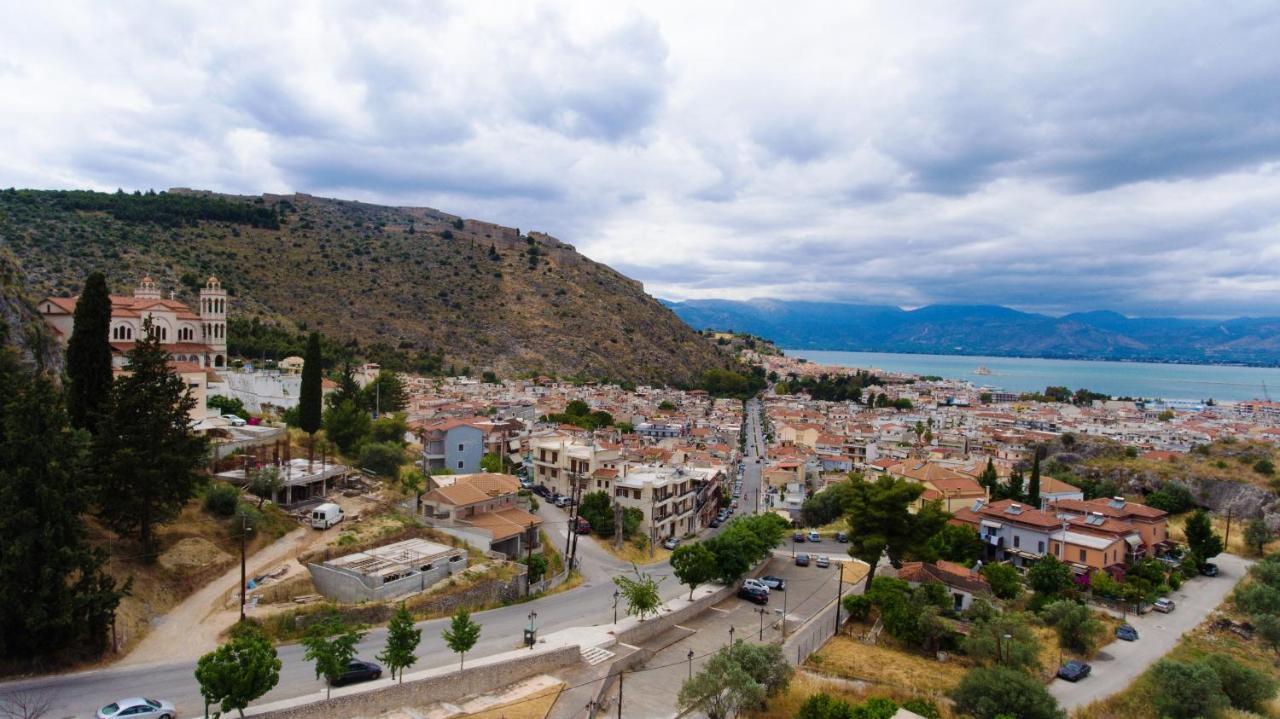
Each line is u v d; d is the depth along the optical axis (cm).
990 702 5606
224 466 8550
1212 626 8494
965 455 19812
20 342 7606
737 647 5997
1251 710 6469
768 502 15262
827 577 10056
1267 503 14175
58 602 4709
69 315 10181
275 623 5716
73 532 4869
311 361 10112
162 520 6141
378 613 6341
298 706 4591
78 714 4291
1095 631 7512
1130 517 11300
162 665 4981
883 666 6850
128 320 11406
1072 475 16488
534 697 5500
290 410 11788
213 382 12231
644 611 7469
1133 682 6769
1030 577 9169
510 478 10175
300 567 6638
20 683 4606
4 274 7931
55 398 5159
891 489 9162
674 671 6538
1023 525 10631
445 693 5338
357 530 7719
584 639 6694
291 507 8000
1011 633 6856
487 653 5988
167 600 5766
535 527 9088
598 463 12812
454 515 8544
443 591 6994
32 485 4775
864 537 9194
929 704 5491
